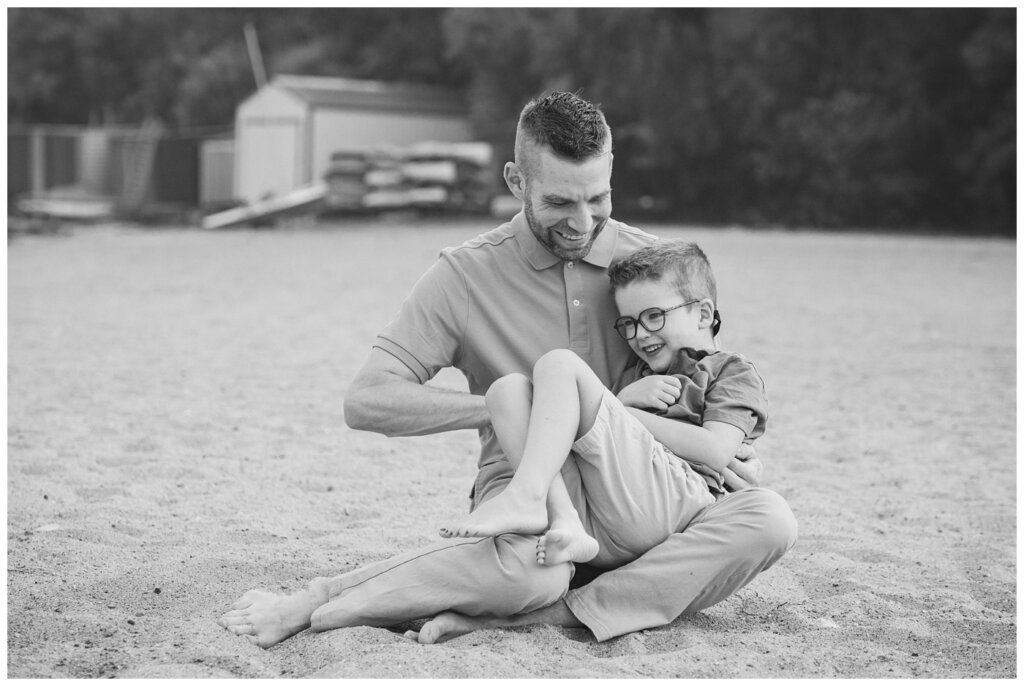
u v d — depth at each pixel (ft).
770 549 9.36
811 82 87.56
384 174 88.53
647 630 9.57
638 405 9.85
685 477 9.67
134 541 12.28
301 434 18.21
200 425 18.67
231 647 8.97
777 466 16.56
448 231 75.51
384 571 9.37
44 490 14.37
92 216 87.81
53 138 102.27
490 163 95.30
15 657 8.89
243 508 13.83
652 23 91.45
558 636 9.29
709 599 9.66
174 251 59.52
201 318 33.45
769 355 27.12
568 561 9.04
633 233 10.56
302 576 11.21
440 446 17.58
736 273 47.01
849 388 23.02
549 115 9.19
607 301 10.18
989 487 15.47
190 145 99.19
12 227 72.13
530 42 96.32
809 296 39.06
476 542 9.25
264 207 81.61
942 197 83.20
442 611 9.27
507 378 9.37
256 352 27.17
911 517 13.91
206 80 122.62
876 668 9.09
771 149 86.69
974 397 22.20
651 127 90.53
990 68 75.36
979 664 9.31
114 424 18.66
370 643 8.88
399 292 40.70
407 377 9.89
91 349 27.17
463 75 113.19
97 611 10.03
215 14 131.13
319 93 93.40
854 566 11.83
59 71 135.44
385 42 115.34
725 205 92.99
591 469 9.38
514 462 9.20
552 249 9.70
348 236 71.10
